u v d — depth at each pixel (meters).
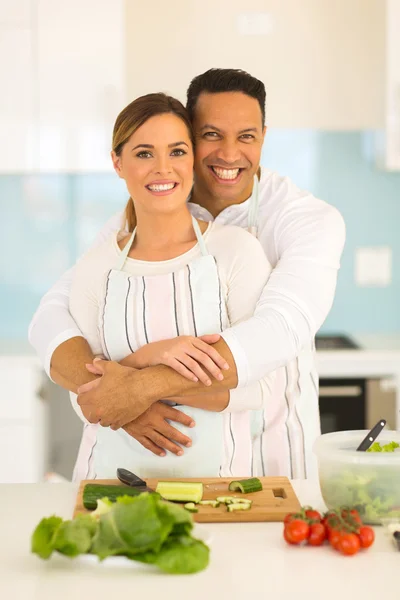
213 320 2.04
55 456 4.22
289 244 2.19
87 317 2.17
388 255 4.28
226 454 2.06
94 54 3.79
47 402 3.96
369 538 1.57
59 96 3.80
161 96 2.10
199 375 1.93
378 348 3.81
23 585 1.44
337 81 4.08
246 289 2.07
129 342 2.05
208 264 2.05
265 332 1.95
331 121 4.10
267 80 4.07
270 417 2.29
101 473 2.07
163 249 2.12
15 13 3.76
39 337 2.21
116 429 2.00
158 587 1.43
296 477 2.29
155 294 2.04
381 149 4.01
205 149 2.24
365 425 3.74
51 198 4.26
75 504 1.85
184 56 4.06
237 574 1.48
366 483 1.69
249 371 1.94
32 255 4.28
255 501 1.80
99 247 2.22
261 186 2.38
